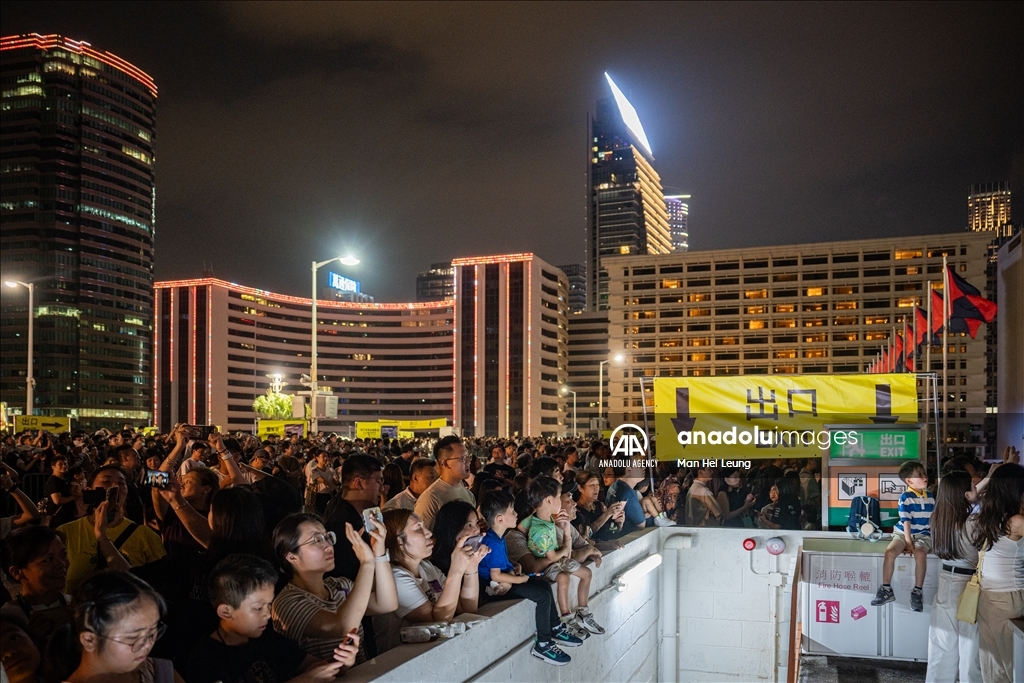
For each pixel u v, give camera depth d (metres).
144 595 3.15
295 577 4.16
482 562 5.77
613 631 8.44
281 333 181.75
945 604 7.06
